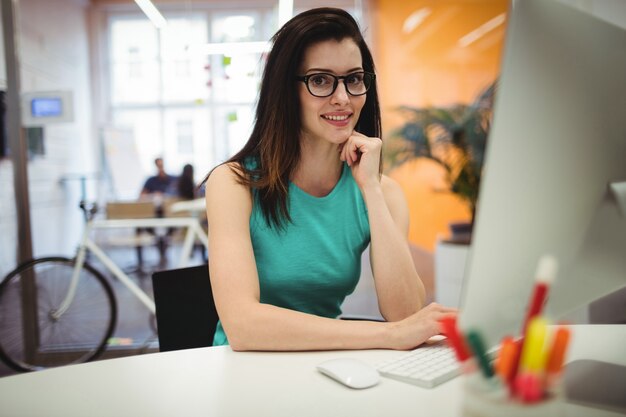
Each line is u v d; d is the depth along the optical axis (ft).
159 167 15.19
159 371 2.31
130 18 19.70
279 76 3.53
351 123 3.59
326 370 2.18
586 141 1.72
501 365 1.25
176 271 3.94
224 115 18.83
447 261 11.16
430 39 18.51
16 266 9.14
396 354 2.48
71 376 2.27
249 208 3.51
